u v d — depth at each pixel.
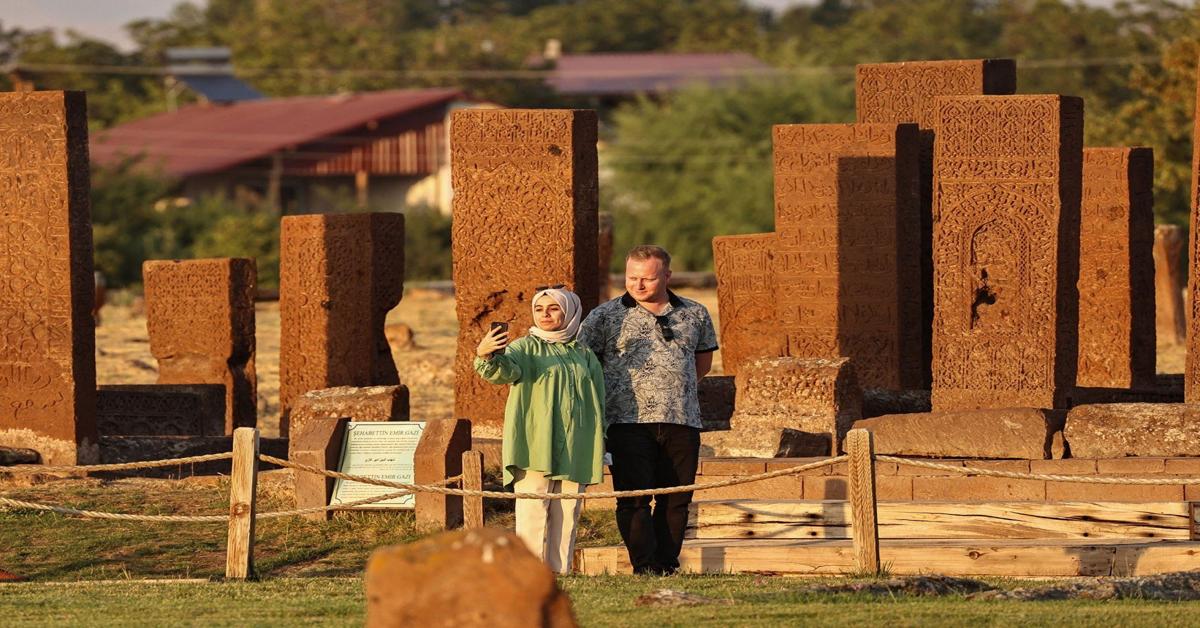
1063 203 23.72
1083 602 15.41
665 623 14.02
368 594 9.16
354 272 30.42
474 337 26.31
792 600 15.45
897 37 153.88
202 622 14.83
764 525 20.41
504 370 17.22
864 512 17.81
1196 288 22.88
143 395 31.12
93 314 26.34
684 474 18.22
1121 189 31.75
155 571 20.39
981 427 21.59
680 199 100.19
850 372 24.09
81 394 26.06
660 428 18.03
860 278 28.50
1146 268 32.06
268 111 120.31
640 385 18.02
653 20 194.38
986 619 14.11
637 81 142.38
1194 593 16.22
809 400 23.78
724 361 31.16
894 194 28.17
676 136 103.38
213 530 22.38
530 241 25.89
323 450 22.83
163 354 33.09
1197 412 20.97
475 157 26.08
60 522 22.62
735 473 21.89
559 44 167.75
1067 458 21.33
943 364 24.38
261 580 18.84
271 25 163.50
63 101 25.59
